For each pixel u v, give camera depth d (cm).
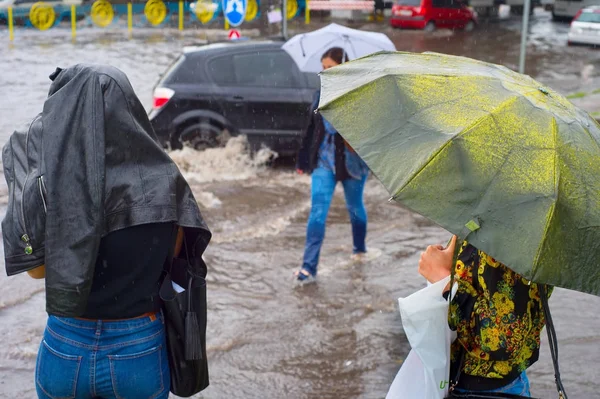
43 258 253
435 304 262
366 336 540
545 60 2211
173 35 2447
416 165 234
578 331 556
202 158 1009
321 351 518
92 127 251
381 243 742
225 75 1020
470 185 229
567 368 502
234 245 729
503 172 230
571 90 1692
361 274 657
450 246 280
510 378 269
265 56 1030
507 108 247
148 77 1694
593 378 490
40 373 270
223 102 1010
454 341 273
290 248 725
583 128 253
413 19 2800
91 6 2711
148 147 263
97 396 270
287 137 1027
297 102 1017
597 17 2481
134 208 256
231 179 975
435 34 2747
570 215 228
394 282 641
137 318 267
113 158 256
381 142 250
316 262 633
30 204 250
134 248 259
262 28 2673
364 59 314
